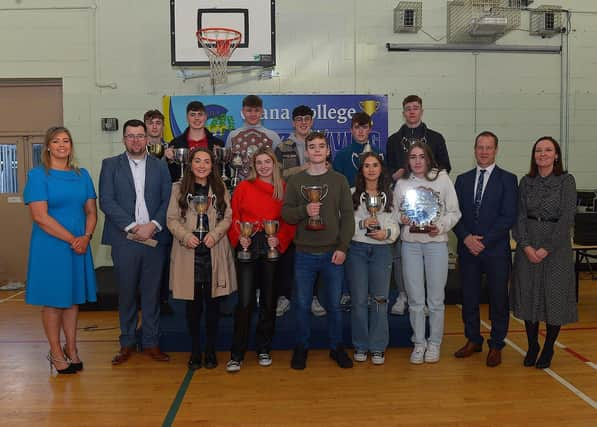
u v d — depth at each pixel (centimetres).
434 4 620
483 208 321
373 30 620
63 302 299
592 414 254
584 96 638
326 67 621
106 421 249
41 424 247
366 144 378
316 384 293
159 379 303
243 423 246
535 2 633
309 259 313
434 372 311
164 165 341
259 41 593
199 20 587
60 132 302
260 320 322
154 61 612
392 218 318
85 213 319
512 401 270
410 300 328
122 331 334
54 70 613
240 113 590
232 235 318
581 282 597
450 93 626
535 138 637
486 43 625
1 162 643
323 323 365
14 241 645
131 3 608
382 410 259
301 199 311
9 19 609
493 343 326
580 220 486
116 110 615
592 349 357
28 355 355
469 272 334
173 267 309
